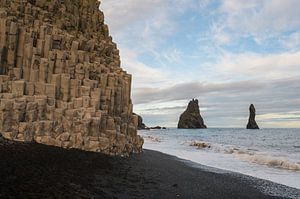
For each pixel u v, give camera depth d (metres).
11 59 25.30
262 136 111.06
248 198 17.88
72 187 14.22
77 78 27.78
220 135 117.38
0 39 24.77
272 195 18.73
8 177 13.22
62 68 27.22
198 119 195.75
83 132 24.98
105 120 27.06
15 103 22.19
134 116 33.94
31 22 28.78
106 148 26.00
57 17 32.78
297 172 27.31
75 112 25.30
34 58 25.86
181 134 122.19
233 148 51.19
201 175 23.89
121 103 31.86
